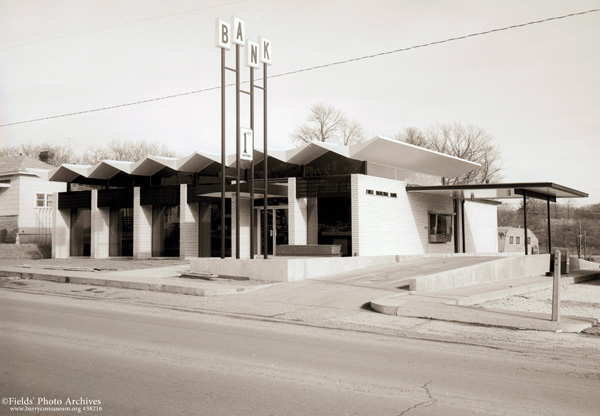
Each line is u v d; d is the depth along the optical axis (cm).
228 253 2836
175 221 2997
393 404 574
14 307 1306
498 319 1148
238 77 1967
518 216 9025
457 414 545
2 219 3934
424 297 1473
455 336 1030
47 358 764
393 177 2867
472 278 1944
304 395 603
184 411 541
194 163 2867
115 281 1855
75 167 3212
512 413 551
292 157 2683
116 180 3359
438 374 712
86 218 3409
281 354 823
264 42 2000
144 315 1223
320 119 6388
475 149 6016
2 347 837
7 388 617
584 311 1423
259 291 1658
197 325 1096
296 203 2647
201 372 700
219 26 1891
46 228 3966
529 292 1872
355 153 2567
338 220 2597
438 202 3234
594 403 589
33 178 3925
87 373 685
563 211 9675
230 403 569
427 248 3083
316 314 1290
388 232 2731
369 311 1333
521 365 780
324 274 1962
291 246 2484
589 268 3203
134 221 3039
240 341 927
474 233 3669
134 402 569
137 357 780
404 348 897
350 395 606
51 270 2281
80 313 1222
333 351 855
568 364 796
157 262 2664
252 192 1962
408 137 6247
